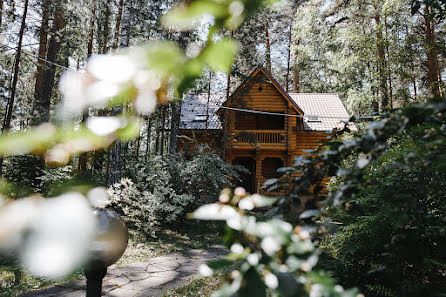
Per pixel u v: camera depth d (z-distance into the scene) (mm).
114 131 352
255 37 10930
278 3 420
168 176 9078
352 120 1231
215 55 375
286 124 15156
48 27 9492
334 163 874
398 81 17719
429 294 1492
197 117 16969
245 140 15562
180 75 374
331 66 24547
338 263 2854
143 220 8164
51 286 4375
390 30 17641
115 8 11539
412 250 986
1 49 5977
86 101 345
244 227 494
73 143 336
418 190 1143
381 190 1852
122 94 355
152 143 22188
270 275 434
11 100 5402
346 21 19891
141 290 4535
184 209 9312
